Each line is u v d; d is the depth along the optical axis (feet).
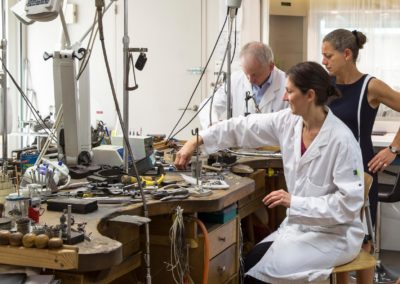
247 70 12.07
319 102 7.86
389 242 14.74
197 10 17.20
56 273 5.40
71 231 5.39
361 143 9.27
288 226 8.66
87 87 9.11
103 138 10.34
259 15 16.51
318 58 16.16
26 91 18.70
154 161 9.24
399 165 13.28
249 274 8.28
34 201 6.49
